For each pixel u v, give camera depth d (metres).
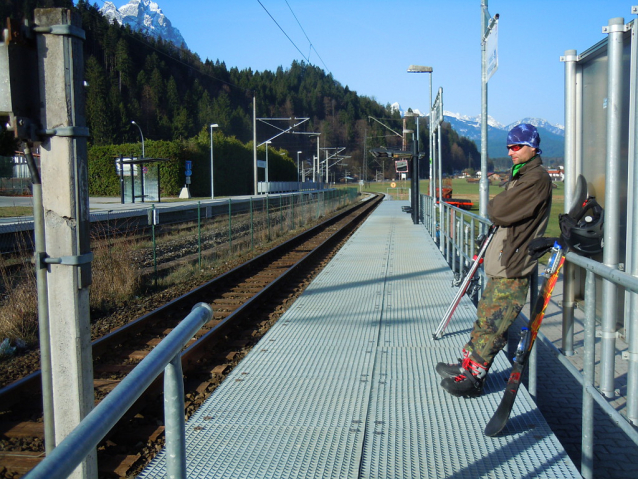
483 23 9.59
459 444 3.62
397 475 3.26
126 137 94.31
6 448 4.31
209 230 21.81
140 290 10.52
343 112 141.88
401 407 4.25
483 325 4.16
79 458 1.26
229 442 3.74
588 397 3.40
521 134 3.88
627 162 6.27
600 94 6.51
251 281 11.63
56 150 2.53
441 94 15.41
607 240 4.64
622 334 6.09
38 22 2.47
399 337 6.16
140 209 24.62
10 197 31.61
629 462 3.99
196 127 112.06
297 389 4.68
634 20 5.20
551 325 7.64
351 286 9.23
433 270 10.62
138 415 4.92
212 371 6.02
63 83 2.48
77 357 2.60
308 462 3.44
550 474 3.23
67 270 2.57
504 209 3.85
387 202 47.50
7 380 5.86
